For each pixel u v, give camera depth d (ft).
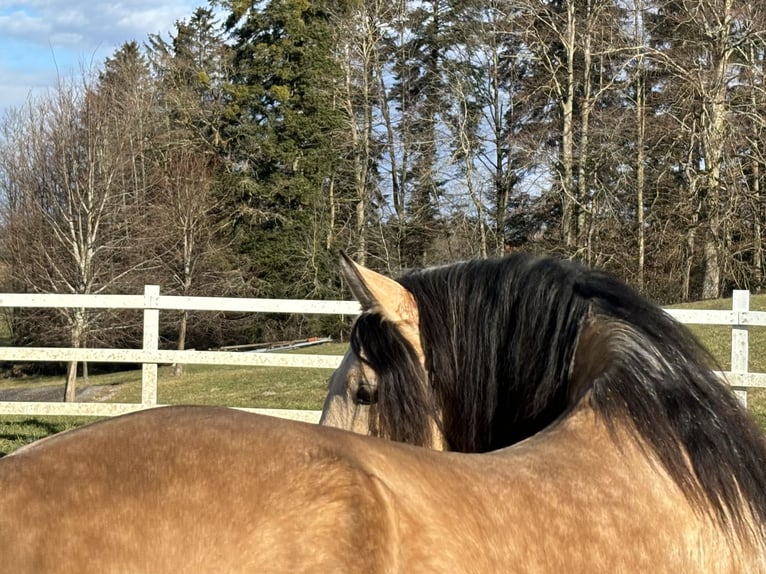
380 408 7.18
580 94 94.99
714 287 82.28
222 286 89.40
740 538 5.78
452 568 4.21
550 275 7.44
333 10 104.12
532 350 7.20
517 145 89.71
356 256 100.73
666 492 5.59
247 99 104.27
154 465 4.14
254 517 3.99
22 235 66.03
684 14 82.07
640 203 87.35
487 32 92.63
